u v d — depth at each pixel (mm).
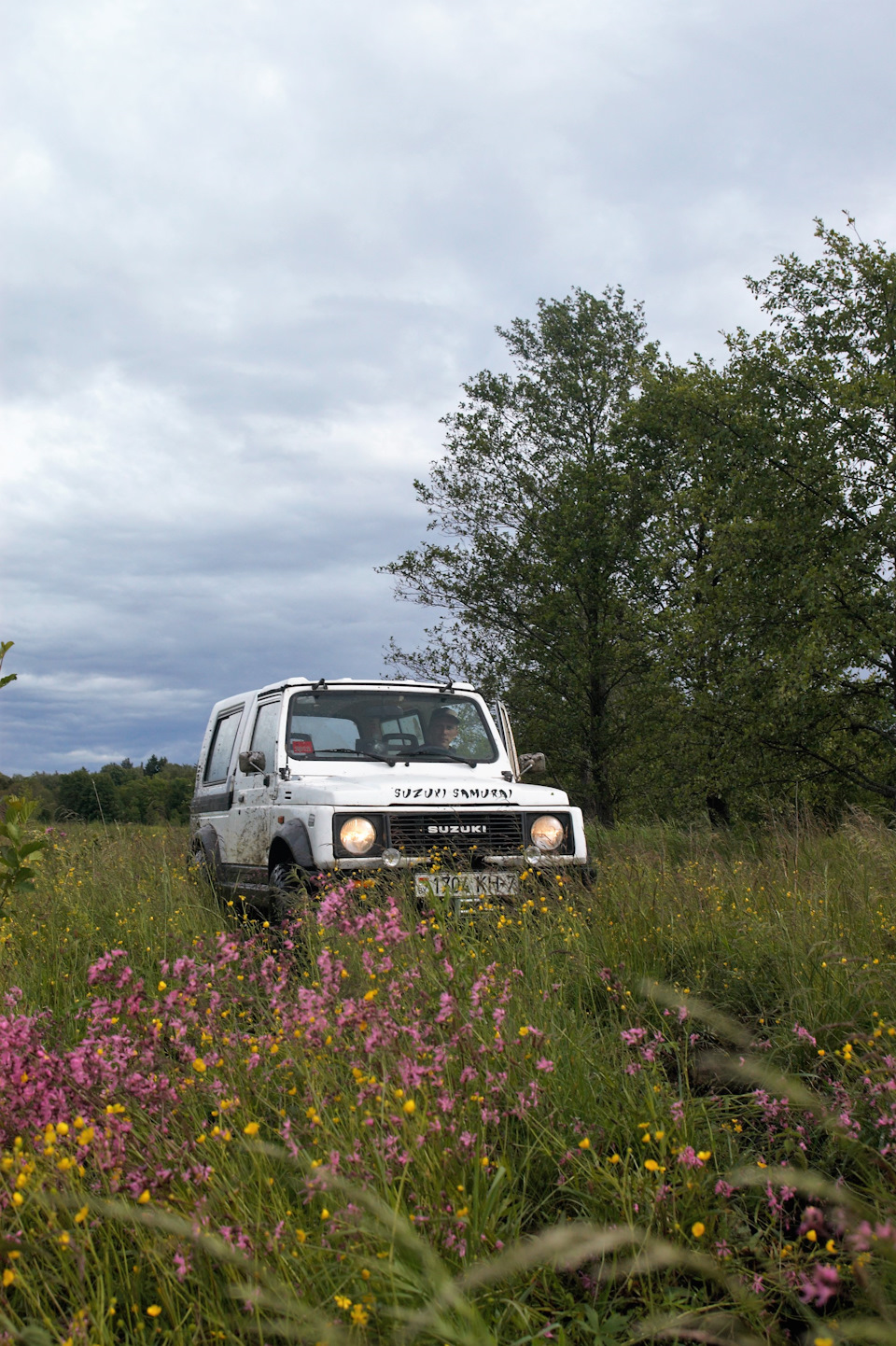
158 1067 2873
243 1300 2045
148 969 5012
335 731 7277
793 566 18594
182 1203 2281
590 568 25500
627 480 24422
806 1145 2881
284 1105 2998
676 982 4418
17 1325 1908
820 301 20938
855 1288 2121
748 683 18250
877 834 7801
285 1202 2369
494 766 7594
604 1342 2084
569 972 4488
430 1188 2338
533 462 27406
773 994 4160
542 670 26062
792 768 19422
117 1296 2189
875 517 18469
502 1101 2826
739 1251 2359
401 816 5941
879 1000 3719
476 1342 1734
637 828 12688
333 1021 3023
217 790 8320
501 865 6020
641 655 24438
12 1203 2205
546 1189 2717
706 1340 2104
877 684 19531
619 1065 3359
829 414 19297
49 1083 2623
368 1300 1884
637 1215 2396
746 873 6727
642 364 24859
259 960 4527
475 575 26438
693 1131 2824
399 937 3701
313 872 5758
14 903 6191
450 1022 3010
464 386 27891
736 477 19344
